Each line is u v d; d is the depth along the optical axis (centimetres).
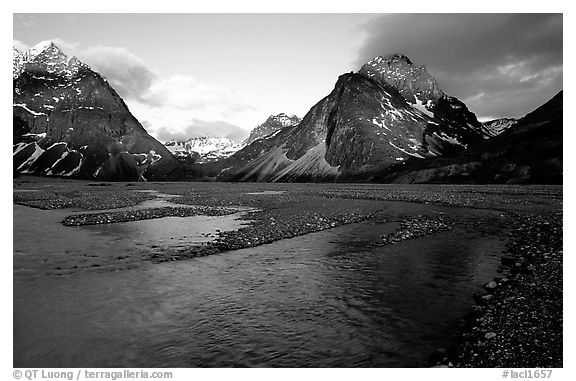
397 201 5503
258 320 1278
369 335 1161
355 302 1422
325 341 1132
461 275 1719
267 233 2733
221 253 2184
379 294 1501
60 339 1152
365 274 1761
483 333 1122
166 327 1233
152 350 1092
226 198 6525
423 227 2958
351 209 4366
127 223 3384
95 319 1289
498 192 6750
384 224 3194
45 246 2378
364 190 9019
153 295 1510
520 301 1309
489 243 2380
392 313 1316
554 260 1764
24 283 1655
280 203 5369
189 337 1167
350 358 1038
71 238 2645
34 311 1352
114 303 1429
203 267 1898
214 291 1554
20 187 11762
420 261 1975
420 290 1538
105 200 5959
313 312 1337
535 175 10038
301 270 1839
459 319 1253
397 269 1836
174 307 1392
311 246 2347
